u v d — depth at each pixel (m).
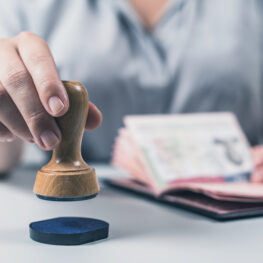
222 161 0.62
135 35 1.20
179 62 1.20
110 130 1.17
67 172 0.35
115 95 1.15
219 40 1.25
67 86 0.36
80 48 1.16
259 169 0.63
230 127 0.68
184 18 1.24
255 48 1.33
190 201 0.49
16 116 0.41
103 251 0.32
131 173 0.61
